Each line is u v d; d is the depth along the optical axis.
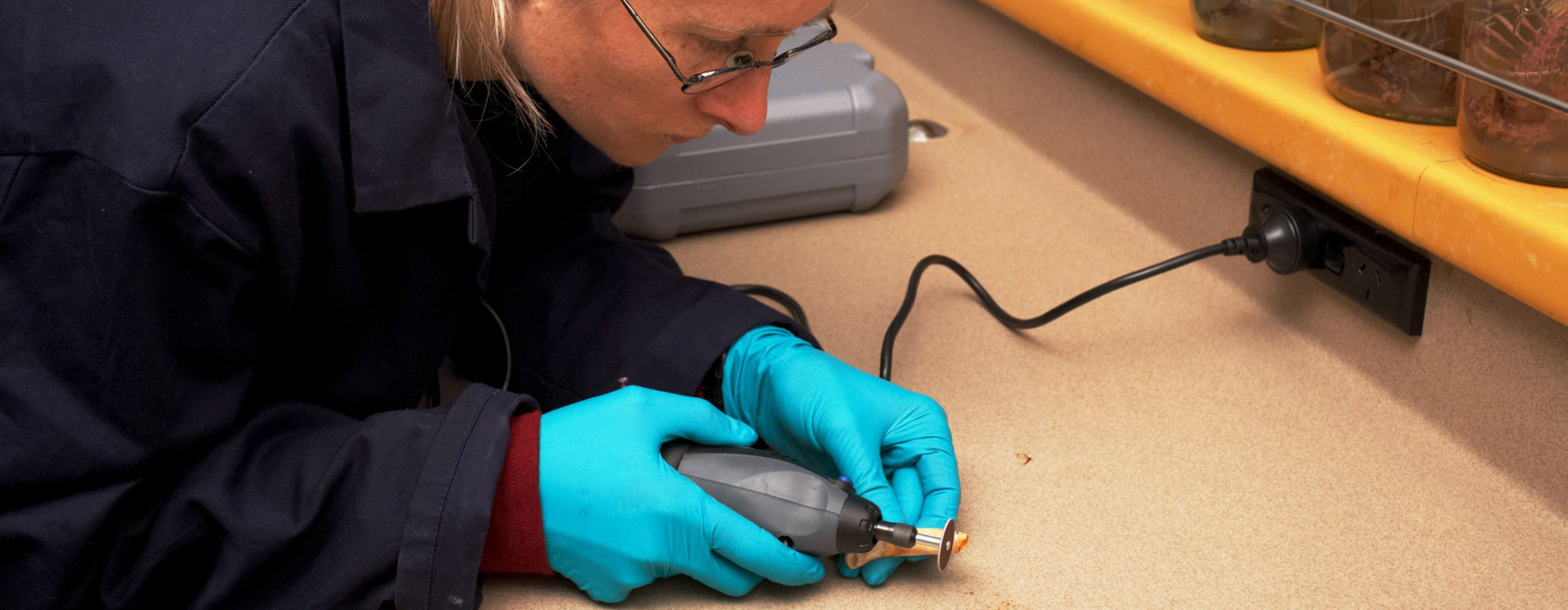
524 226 0.95
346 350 0.79
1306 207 0.87
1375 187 0.75
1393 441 0.81
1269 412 0.84
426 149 0.69
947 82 1.37
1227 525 0.74
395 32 0.68
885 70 1.44
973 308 0.99
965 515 0.75
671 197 1.10
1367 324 0.85
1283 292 0.93
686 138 0.74
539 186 0.95
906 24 1.43
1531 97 0.62
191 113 0.61
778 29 0.63
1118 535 0.73
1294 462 0.79
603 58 0.66
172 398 0.65
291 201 0.66
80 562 0.62
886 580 0.70
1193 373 0.89
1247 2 0.87
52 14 0.63
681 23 0.63
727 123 0.71
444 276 0.79
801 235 1.13
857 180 1.13
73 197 0.61
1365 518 0.74
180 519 0.65
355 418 0.82
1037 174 1.20
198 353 0.67
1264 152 0.84
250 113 0.63
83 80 0.62
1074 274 1.03
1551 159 0.66
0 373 0.61
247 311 0.70
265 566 0.66
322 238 0.71
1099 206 1.13
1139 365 0.90
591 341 0.86
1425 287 0.79
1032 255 1.06
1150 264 1.03
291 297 0.71
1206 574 0.70
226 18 0.64
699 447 0.73
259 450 0.69
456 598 0.65
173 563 0.67
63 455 0.62
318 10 0.66
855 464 0.75
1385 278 0.81
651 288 0.87
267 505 0.65
